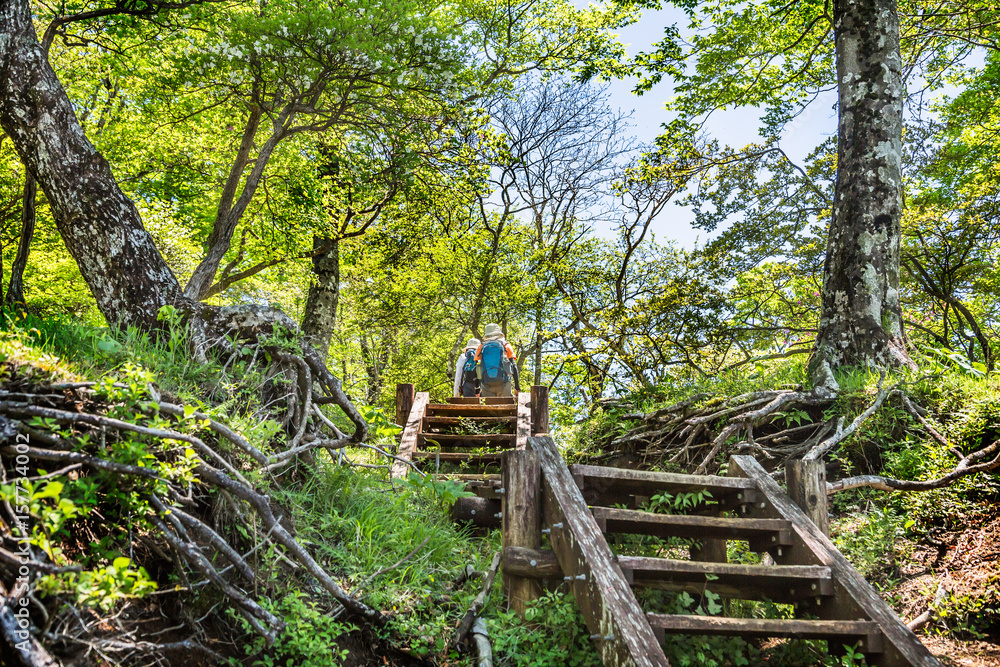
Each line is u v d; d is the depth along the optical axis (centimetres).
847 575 361
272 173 1285
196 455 279
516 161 1912
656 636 314
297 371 421
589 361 1590
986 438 512
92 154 450
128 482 254
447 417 873
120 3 788
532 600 366
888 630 329
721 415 661
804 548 385
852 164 833
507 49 1595
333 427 414
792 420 662
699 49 1393
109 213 438
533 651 348
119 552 253
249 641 281
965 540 441
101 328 391
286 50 881
